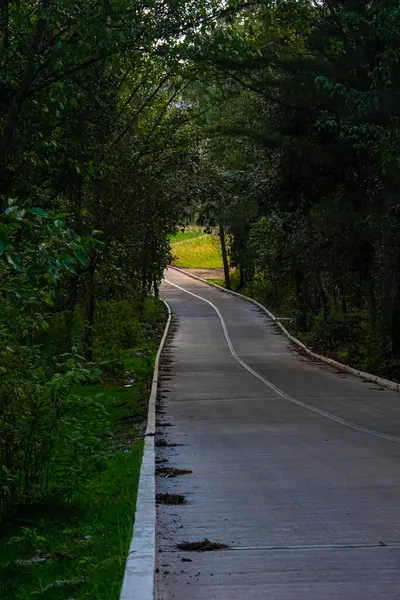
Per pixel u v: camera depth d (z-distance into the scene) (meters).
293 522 9.35
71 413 12.72
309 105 33.12
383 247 34.38
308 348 46.50
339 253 39.31
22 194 18.33
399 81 29.22
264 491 11.43
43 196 19.61
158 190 37.62
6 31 18.47
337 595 6.44
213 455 15.17
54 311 31.36
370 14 27.00
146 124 34.09
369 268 38.34
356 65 31.28
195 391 28.88
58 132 20.33
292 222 39.06
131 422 22.11
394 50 26.88
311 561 7.57
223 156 40.22
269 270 57.28
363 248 37.91
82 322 32.91
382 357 34.16
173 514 9.91
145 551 7.26
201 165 39.75
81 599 6.70
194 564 7.52
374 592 6.52
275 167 35.62
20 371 11.44
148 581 6.27
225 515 9.81
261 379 33.00
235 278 103.44
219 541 8.46
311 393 28.02
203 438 17.72
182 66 28.61
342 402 25.23
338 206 35.44
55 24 18.27
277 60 30.52
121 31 19.64
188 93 36.19
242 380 32.62
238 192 39.34
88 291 33.53
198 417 21.78
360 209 35.12
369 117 28.42
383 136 26.58
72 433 12.07
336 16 30.38
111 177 31.05
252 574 7.14
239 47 22.17
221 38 21.81
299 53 31.77
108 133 27.64
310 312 56.47
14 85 18.97
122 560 7.62
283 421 20.64
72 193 25.31
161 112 34.38
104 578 7.19
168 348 48.47
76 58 19.25
